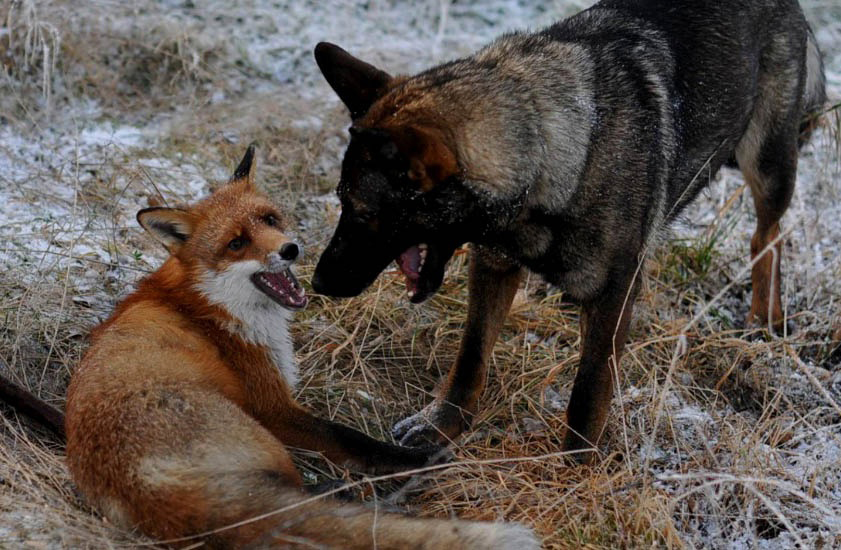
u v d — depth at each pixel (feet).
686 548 14.55
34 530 13.16
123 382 13.87
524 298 22.13
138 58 27.84
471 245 17.92
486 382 19.76
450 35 32.17
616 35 17.49
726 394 20.17
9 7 27.02
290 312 17.75
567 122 15.64
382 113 15.02
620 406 16.96
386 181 14.44
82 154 24.20
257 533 12.19
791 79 21.01
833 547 15.07
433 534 12.12
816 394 19.61
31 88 26.05
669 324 21.44
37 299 18.65
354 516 12.42
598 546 14.52
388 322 20.68
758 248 22.22
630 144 16.25
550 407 19.21
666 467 17.30
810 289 23.24
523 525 14.06
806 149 28.76
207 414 13.64
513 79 15.61
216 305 16.44
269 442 13.89
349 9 32.81
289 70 29.30
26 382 17.16
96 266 20.38
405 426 18.25
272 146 26.12
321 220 23.85
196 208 17.28
